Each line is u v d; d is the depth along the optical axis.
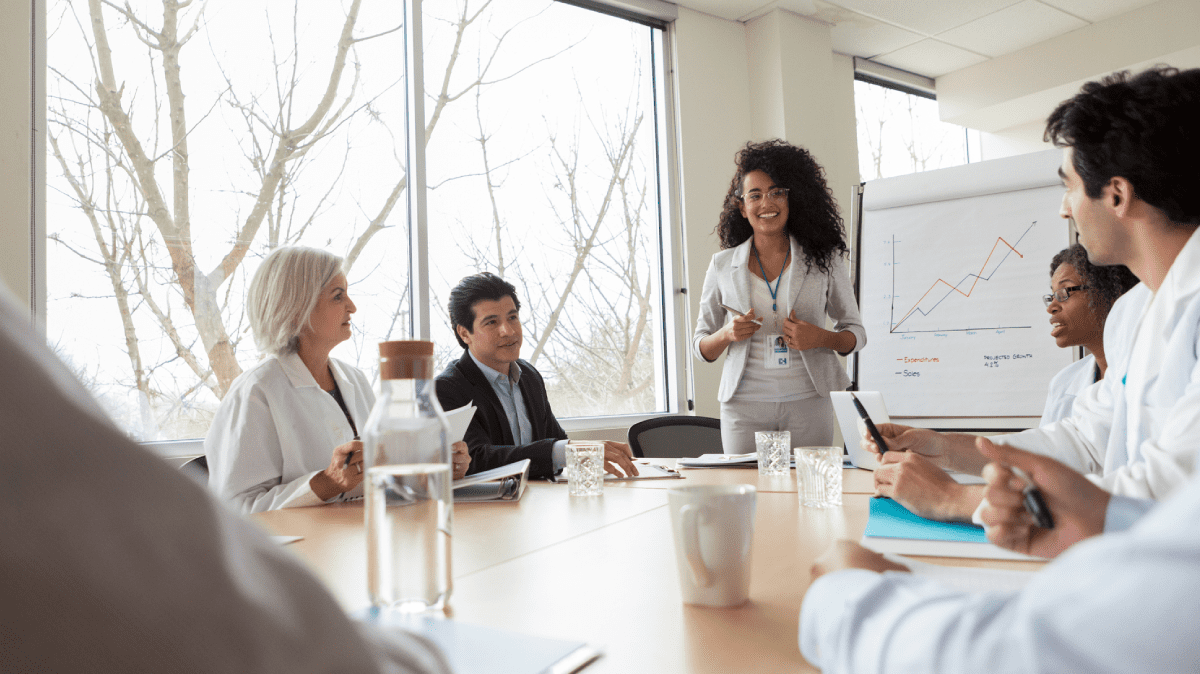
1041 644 0.28
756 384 2.62
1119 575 0.27
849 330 2.65
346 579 0.84
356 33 3.48
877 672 0.39
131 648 0.23
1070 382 2.12
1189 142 1.02
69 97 2.78
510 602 0.73
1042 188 3.09
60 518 0.23
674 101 4.37
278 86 3.27
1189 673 0.25
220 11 3.13
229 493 1.57
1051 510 0.68
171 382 2.94
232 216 3.12
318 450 1.68
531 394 2.35
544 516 1.23
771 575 0.80
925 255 3.28
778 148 2.70
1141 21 4.52
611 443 1.73
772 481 1.58
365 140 3.48
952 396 3.11
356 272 3.41
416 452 0.72
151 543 0.24
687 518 0.69
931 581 0.43
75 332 2.74
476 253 3.74
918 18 4.58
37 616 0.22
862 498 1.31
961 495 1.03
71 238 2.75
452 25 3.74
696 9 4.41
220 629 0.24
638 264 4.30
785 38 4.45
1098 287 2.04
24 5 2.49
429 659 0.35
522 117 3.94
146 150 2.94
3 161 2.45
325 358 1.86
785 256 2.69
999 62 5.15
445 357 3.60
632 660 0.56
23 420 0.23
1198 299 1.06
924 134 5.62
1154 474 0.90
